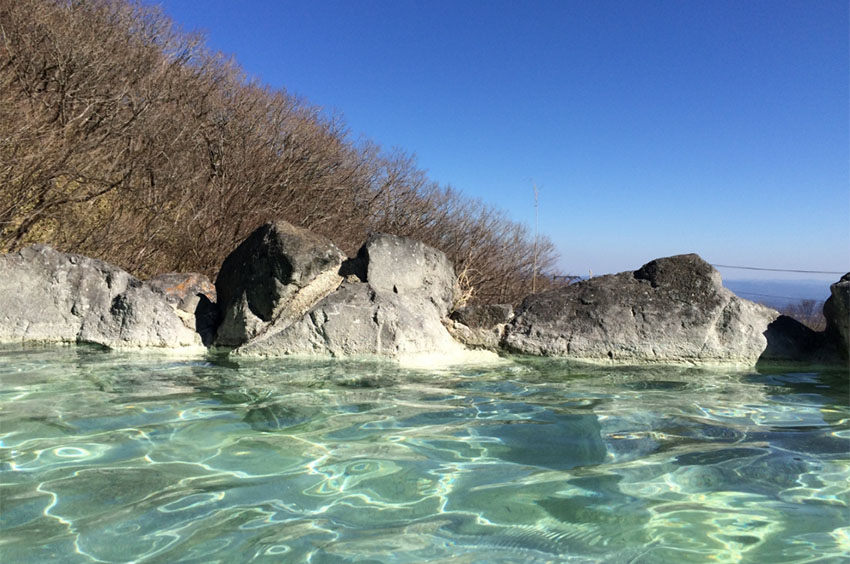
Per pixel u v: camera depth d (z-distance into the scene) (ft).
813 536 6.44
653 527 6.65
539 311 17.79
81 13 43.47
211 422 10.60
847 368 15.69
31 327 17.22
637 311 16.90
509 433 10.16
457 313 18.38
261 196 41.78
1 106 29.07
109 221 31.27
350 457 8.92
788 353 16.25
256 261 17.38
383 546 6.20
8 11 34.86
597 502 7.34
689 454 9.10
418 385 13.76
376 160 61.98
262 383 13.65
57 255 18.07
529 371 15.51
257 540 6.30
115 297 17.78
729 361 16.15
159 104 41.34
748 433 10.22
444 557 5.98
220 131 44.39
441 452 9.19
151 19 48.67
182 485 7.77
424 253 19.08
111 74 39.24
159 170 36.88
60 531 6.44
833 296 15.96
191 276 19.93
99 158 33.27
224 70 51.85
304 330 16.49
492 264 64.90
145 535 6.39
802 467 8.53
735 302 16.63
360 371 15.08
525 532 6.52
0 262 17.56
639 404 12.23
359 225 53.98
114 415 10.92
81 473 8.13
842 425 10.71
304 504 7.23
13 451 8.95
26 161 27.81
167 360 15.98
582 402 12.37
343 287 17.34
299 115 54.85
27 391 12.53
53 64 35.65
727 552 6.08
